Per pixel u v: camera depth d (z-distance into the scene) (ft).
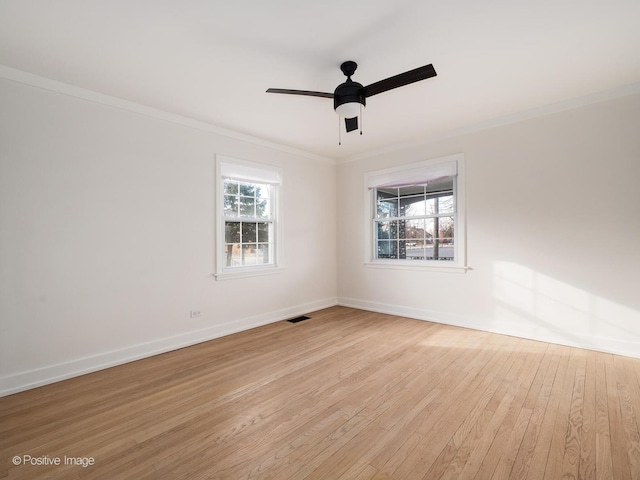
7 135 7.80
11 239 7.84
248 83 8.84
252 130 12.54
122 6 5.84
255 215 13.71
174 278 10.81
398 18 6.27
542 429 5.93
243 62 7.80
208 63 7.83
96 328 9.12
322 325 13.29
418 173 13.82
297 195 15.21
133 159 9.91
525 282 11.14
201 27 6.49
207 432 5.98
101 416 6.59
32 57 7.46
